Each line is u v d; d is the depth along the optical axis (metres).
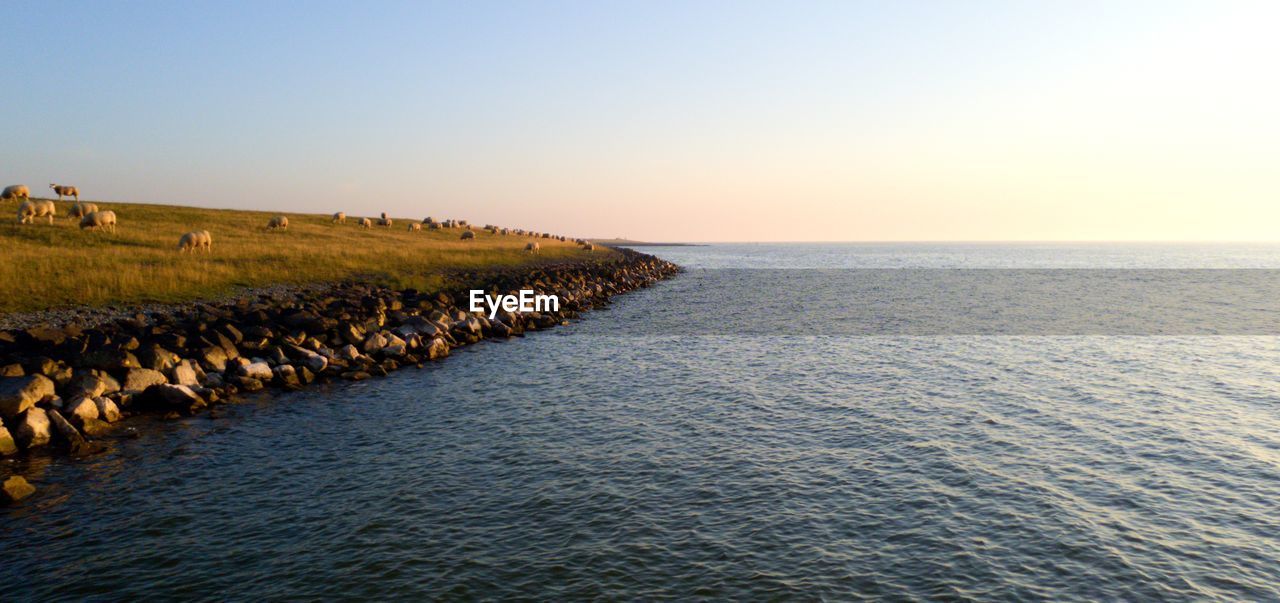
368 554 12.39
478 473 16.62
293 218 93.81
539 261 81.81
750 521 13.88
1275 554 12.59
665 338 39.75
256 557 12.26
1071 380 27.48
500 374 28.72
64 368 20.27
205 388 23.00
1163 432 20.08
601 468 16.98
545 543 12.87
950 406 23.16
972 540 13.05
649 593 11.10
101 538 12.92
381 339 31.47
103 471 16.31
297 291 40.62
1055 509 14.51
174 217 74.81
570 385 26.61
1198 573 11.90
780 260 198.25
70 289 32.06
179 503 14.59
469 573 11.72
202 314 30.25
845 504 14.76
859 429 20.39
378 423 20.95
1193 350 35.62
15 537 12.89
